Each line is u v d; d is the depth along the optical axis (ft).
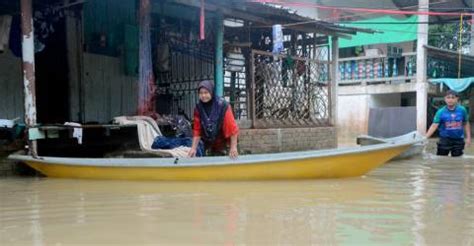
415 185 19.83
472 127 60.18
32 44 24.41
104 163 21.86
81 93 33.68
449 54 55.16
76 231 12.58
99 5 34.47
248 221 13.50
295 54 42.24
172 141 27.04
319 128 42.39
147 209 15.23
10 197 17.89
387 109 48.42
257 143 36.73
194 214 14.43
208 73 40.88
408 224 13.11
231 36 39.29
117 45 35.83
